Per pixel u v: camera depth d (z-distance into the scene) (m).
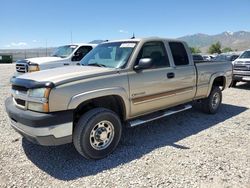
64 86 3.61
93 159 4.02
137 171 3.67
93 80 3.91
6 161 3.97
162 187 3.27
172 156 4.14
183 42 5.69
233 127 5.64
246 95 9.75
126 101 4.35
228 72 7.07
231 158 4.04
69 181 3.42
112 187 3.28
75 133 3.85
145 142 4.77
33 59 10.34
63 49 11.24
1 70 21.27
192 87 5.77
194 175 3.54
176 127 5.66
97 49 5.36
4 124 5.71
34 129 3.50
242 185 3.30
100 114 3.93
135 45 4.66
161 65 5.04
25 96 3.74
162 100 5.04
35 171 3.68
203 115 6.62
